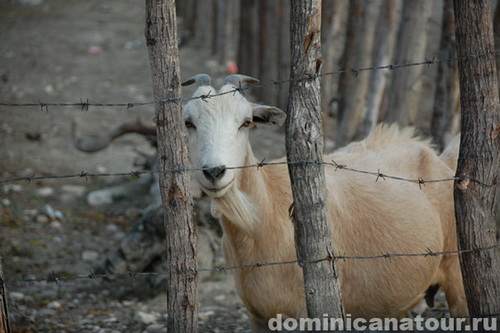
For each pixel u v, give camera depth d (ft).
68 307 56.59
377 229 43.70
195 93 39.11
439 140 69.36
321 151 34.01
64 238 72.28
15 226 74.38
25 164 94.02
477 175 36.19
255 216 39.24
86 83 140.36
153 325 52.08
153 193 68.69
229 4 146.72
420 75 73.36
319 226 34.06
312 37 33.30
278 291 40.63
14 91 132.16
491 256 36.60
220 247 63.46
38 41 181.78
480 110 35.88
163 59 33.65
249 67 125.29
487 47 35.60
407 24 71.97
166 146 34.01
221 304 57.06
